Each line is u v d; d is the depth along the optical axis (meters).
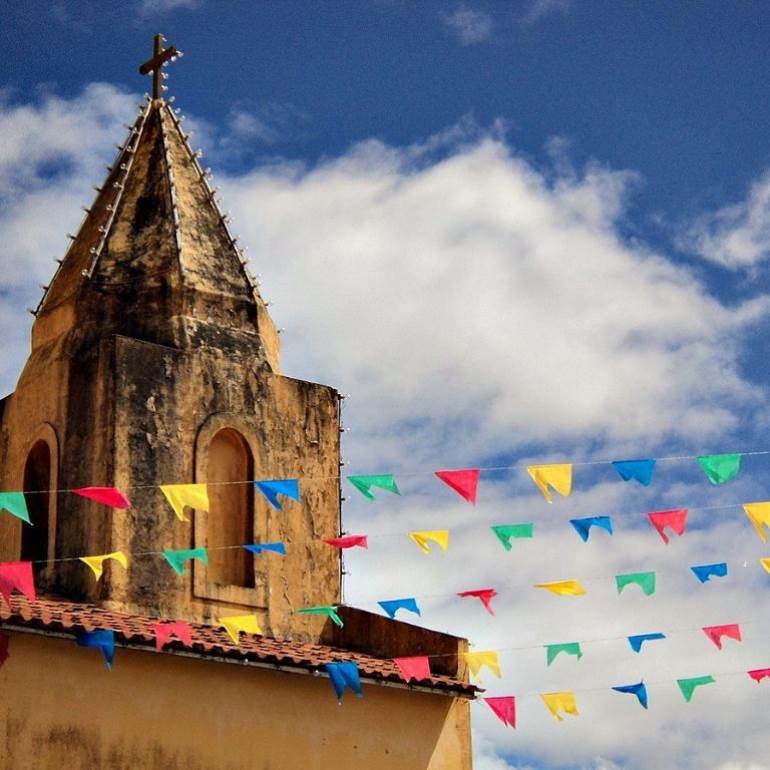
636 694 19.05
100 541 21.88
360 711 21.58
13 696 18.64
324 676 21.25
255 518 23.34
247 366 24.06
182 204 24.86
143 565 21.97
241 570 23.14
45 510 23.16
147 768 19.45
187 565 22.38
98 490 17.00
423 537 18.08
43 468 23.52
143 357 22.95
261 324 24.72
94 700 19.27
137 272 24.05
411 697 22.12
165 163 25.11
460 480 17.62
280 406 24.28
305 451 24.39
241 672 20.64
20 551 23.06
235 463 23.64
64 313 23.83
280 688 20.95
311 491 24.27
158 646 18.50
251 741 20.45
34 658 18.94
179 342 23.48
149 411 22.73
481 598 18.38
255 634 22.61
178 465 22.78
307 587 23.69
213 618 22.41
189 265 24.20
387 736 21.70
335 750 21.16
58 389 23.19
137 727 19.50
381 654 23.09
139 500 22.22
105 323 23.67
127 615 21.27
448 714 22.41
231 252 24.95
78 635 19.06
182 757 19.78
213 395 23.50
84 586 21.77
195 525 22.64
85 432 22.66
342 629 23.59
